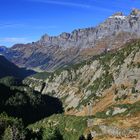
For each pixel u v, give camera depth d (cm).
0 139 11988
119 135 12594
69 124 15662
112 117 15562
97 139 12750
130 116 15150
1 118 13538
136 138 12081
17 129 12019
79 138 12825
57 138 12156
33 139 12144
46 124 19175
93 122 14562
